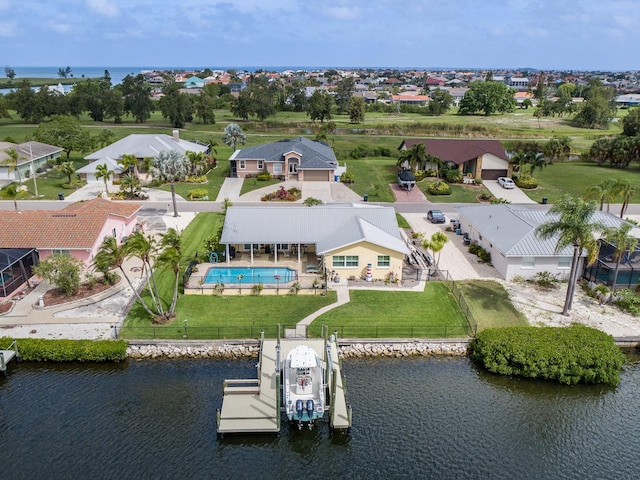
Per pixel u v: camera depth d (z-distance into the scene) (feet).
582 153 344.90
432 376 113.39
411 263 163.73
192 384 109.19
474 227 178.19
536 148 352.28
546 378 112.37
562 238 126.62
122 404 102.73
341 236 155.63
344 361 118.32
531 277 153.38
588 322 130.72
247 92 524.93
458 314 133.39
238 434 95.14
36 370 113.29
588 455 92.12
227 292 142.31
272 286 142.92
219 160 321.73
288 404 97.76
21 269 144.25
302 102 632.79
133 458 89.30
